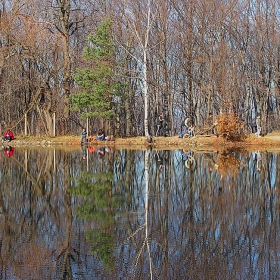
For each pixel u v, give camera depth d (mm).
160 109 48219
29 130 41969
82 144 33375
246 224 8969
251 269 6445
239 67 42750
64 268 6426
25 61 42125
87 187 13469
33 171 17109
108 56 34719
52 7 37531
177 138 33312
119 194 12344
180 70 44875
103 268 6453
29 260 6777
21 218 9445
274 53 41750
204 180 14883
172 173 16594
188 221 9203
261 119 41312
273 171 16922
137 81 46938
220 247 7438
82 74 34719
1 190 12922
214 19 38250
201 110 46438
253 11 41938
